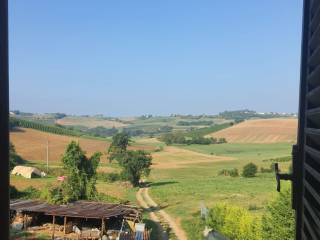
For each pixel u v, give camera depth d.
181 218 43.81
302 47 3.54
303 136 3.59
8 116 2.27
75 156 43.94
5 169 2.23
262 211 44.81
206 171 104.19
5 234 2.21
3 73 2.25
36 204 38.66
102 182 76.81
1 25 2.24
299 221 3.74
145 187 75.12
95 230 33.75
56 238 32.28
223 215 31.42
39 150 102.25
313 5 2.99
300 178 3.72
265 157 122.56
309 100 3.24
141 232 32.56
